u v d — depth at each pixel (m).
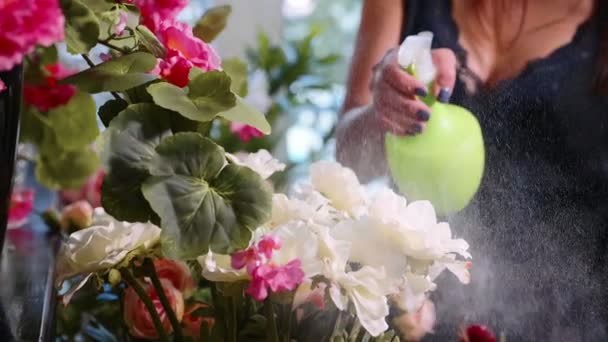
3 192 0.70
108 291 0.90
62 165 1.26
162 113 0.59
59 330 0.93
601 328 0.79
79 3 0.67
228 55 1.92
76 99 1.20
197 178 0.57
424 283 0.67
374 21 0.99
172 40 0.64
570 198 0.81
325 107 1.69
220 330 0.68
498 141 0.83
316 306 0.66
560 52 0.87
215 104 0.59
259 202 0.57
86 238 0.64
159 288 0.68
